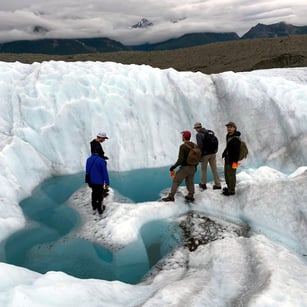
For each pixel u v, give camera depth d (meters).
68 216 8.16
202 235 7.14
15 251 6.59
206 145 8.49
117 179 10.72
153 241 7.10
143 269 6.13
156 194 9.49
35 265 6.16
